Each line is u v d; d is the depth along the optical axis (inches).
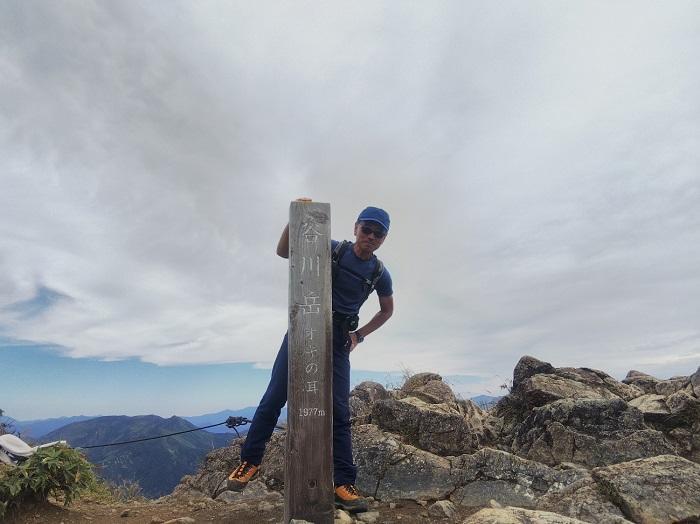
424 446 218.2
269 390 155.8
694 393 248.4
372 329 177.0
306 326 137.2
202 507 182.5
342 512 150.3
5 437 178.4
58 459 170.7
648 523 133.4
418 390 282.2
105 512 177.9
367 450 206.8
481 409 303.6
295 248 142.1
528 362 301.4
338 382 158.9
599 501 145.2
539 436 228.5
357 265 159.6
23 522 154.9
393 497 186.2
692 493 140.9
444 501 171.6
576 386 268.7
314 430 131.1
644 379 306.7
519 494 178.9
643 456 205.3
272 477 213.2
